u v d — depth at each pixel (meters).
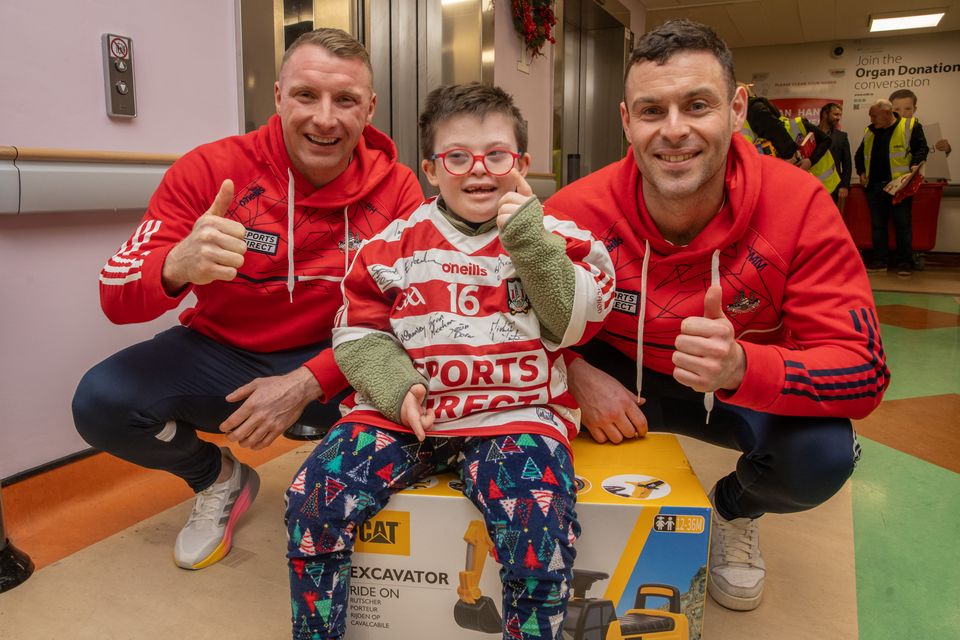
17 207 1.48
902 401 2.53
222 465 1.43
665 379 1.36
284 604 1.23
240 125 2.13
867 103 8.27
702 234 1.16
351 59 1.30
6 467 1.58
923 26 7.42
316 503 0.93
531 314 1.03
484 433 0.98
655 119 1.08
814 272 1.11
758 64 8.59
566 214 1.27
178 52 1.91
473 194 1.07
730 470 1.84
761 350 0.99
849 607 1.24
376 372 1.03
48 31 1.59
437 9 3.13
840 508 1.65
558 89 4.36
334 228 1.40
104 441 1.31
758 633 1.16
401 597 1.00
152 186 1.78
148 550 1.41
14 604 1.21
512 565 0.88
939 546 1.47
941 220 7.96
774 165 1.19
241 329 1.43
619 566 0.97
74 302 1.70
